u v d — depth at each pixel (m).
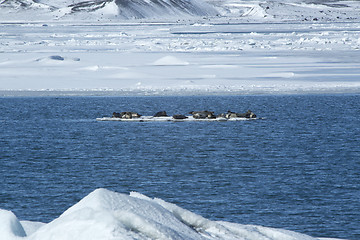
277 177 85.81
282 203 69.56
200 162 99.50
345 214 63.97
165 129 143.88
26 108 193.38
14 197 73.94
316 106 190.12
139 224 20.83
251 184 80.94
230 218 63.12
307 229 58.69
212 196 73.69
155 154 108.31
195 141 124.38
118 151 112.19
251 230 28.31
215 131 139.12
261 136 130.38
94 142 124.19
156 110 187.38
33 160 102.69
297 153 107.75
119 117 166.12
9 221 22.83
